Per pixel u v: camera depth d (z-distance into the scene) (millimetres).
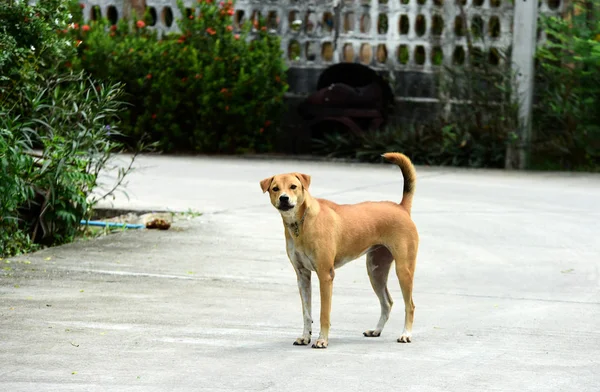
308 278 7590
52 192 11555
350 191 16156
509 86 20484
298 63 23016
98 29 22516
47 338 7512
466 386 6461
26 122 12250
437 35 22766
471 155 20844
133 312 8430
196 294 9188
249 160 21297
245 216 13789
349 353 7277
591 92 20406
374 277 7879
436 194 16141
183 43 22484
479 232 12758
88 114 12750
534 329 8078
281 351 7301
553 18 20703
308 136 22703
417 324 8250
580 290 9617
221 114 22234
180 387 6359
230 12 22438
